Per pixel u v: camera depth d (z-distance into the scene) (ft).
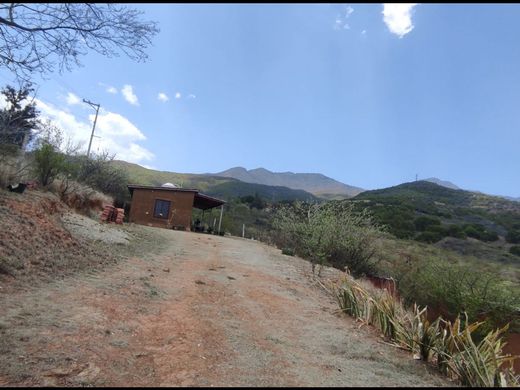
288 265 40.16
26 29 20.63
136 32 22.98
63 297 17.53
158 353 13.53
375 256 50.88
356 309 22.06
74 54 22.30
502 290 35.47
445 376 14.67
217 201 101.19
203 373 12.35
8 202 26.91
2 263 18.88
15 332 12.96
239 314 19.80
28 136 44.60
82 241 29.14
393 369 14.69
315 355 15.30
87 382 10.75
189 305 19.98
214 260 37.24
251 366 13.41
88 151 88.99
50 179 42.98
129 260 29.04
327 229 48.83
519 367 28.63
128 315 16.84
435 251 67.82
